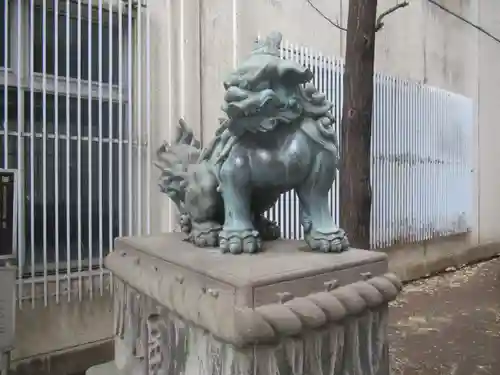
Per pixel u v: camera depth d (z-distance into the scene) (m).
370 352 1.09
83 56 2.40
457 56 4.95
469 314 3.33
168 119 2.70
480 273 4.65
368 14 1.86
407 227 4.21
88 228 2.39
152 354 1.22
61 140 2.32
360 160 1.88
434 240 4.71
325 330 0.99
